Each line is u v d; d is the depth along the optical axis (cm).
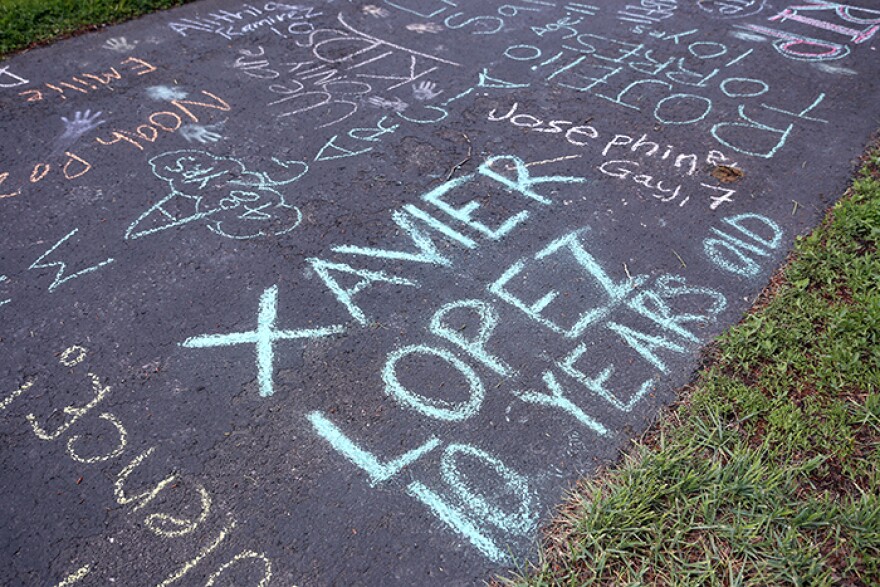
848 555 213
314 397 263
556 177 386
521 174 389
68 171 382
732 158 404
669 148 413
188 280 315
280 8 586
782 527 220
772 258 331
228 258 328
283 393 265
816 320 294
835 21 580
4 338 285
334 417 256
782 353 276
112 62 493
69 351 280
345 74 489
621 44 541
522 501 230
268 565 212
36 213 352
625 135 425
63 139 409
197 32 540
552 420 256
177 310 300
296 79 480
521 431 252
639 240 342
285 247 335
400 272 322
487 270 324
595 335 291
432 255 332
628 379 272
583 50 530
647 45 540
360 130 425
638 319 298
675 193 375
